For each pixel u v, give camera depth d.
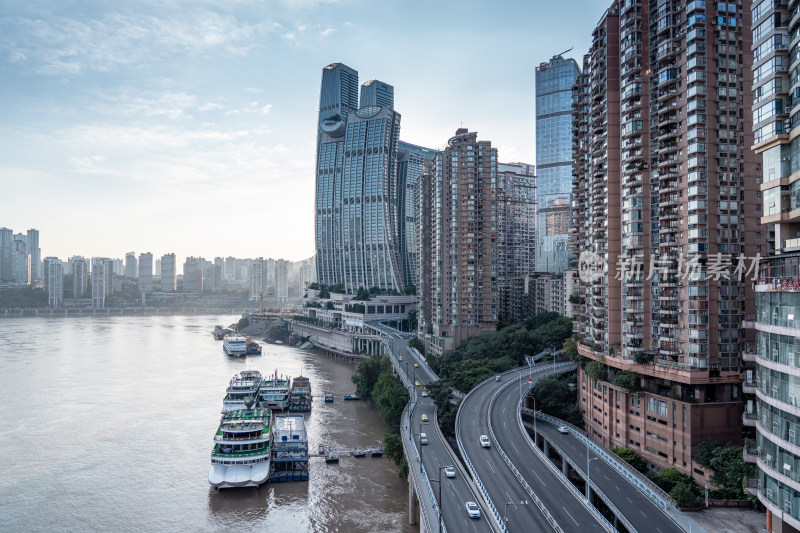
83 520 103.56
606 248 126.12
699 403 100.75
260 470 120.00
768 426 63.47
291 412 181.75
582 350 137.38
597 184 131.75
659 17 113.12
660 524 79.25
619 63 126.44
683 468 101.62
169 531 100.00
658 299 111.88
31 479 121.75
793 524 58.53
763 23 71.75
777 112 68.56
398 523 103.75
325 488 119.00
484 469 101.62
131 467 129.00
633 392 113.88
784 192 67.19
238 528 101.31
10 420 164.75
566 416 142.38
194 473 125.94
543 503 86.06
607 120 127.00
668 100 111.44
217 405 184.25
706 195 103.69
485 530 79.38
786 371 60.16
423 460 110.56
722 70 105.19
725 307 102.38
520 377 171.00
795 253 66.19
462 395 163.75
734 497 87.31
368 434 157.25
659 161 113.88
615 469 103.56
